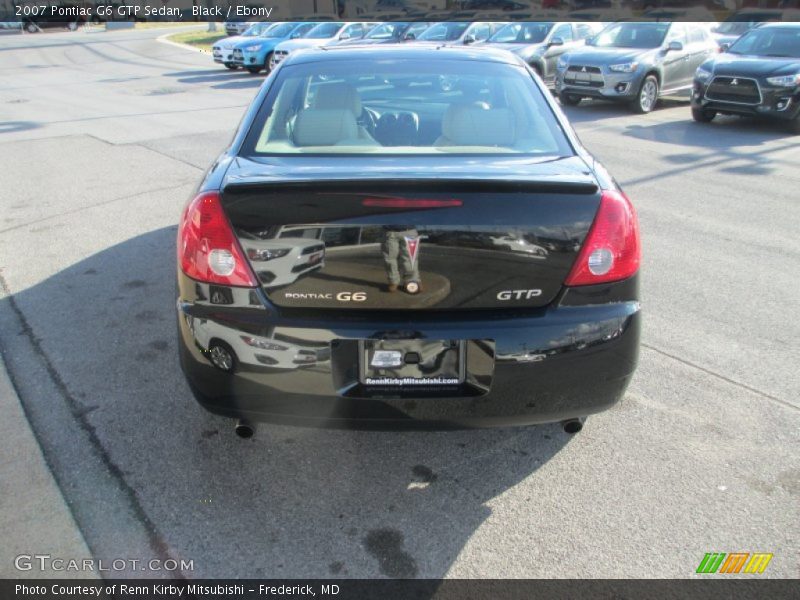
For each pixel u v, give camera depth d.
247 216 2.32
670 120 11.41
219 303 2.38
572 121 11.30
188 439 2.97
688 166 8.07
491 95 3.17
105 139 9.76
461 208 2.29
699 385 3.41
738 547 2.39
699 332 3.97
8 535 2.43
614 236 2.40
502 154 2.77
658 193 6.92
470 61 3.44
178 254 2.51
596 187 2.40
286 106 3.08
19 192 6.97
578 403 2.48
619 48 12.60
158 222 5.96
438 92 3.18
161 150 8.98
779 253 5.23
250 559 2.35
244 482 2.72
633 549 2.39
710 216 6.16
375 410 2.38
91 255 5.16
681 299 4.41
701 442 2.97
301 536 2.45
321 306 2.36
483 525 2.51
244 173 2.49
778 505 2.59
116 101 14.06
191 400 3.25
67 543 2.40
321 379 2.35
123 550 2.37
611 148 9.06
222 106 13.16
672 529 2.47
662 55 12.23
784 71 9.89
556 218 2.34
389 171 2.44
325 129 2.91
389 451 2.93
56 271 4.84
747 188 7.12
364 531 2.48
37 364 3.56
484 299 2.36
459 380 2.38
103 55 27.84
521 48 14.21
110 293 4.45
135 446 2.92
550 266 2.37
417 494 2.67
